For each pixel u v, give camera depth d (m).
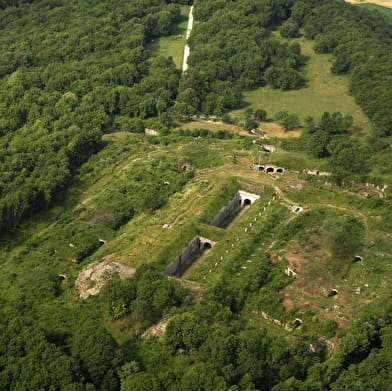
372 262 153.75
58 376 117.88
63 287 158.38
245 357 119.25
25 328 128.88
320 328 133.25
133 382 115.25
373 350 123.88
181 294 141.25
